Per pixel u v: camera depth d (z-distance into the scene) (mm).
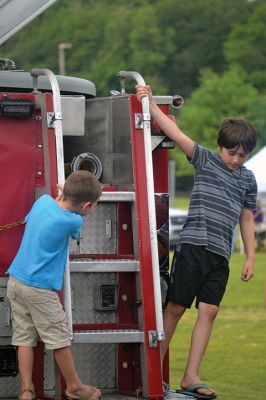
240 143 11258
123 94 11531
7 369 10828
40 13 12844
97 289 11156
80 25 132750
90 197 10266
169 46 133250
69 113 11211
